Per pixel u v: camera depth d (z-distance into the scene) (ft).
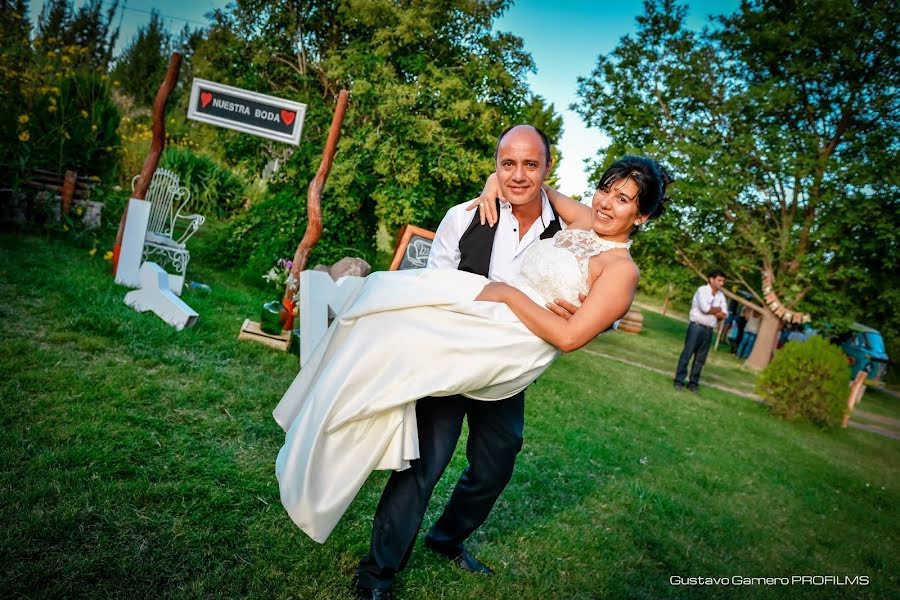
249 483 8.96
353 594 7.03
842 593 11.12
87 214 23.20
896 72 44.80
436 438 6.79
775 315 48.19
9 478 7.48
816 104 47.75
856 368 55.88
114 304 15.71
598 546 10.43
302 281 14.38
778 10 48.14
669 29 49.78
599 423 18.85
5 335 12.08
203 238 32.27
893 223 43.11
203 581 6.61
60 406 9.71
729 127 49.26
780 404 29.09
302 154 27.35
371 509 9.37
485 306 6.46
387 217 26.94
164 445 9.48
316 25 34.65
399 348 6.26
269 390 12.92
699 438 20.58
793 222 48.85
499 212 7.95
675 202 47.09
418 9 30.25
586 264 6.51
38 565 6.13
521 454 14.14
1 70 22.84
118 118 26.78
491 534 9.93
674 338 57.67
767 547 12.57
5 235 20.57
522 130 7.33
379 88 27.32
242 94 17.38
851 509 16.98
